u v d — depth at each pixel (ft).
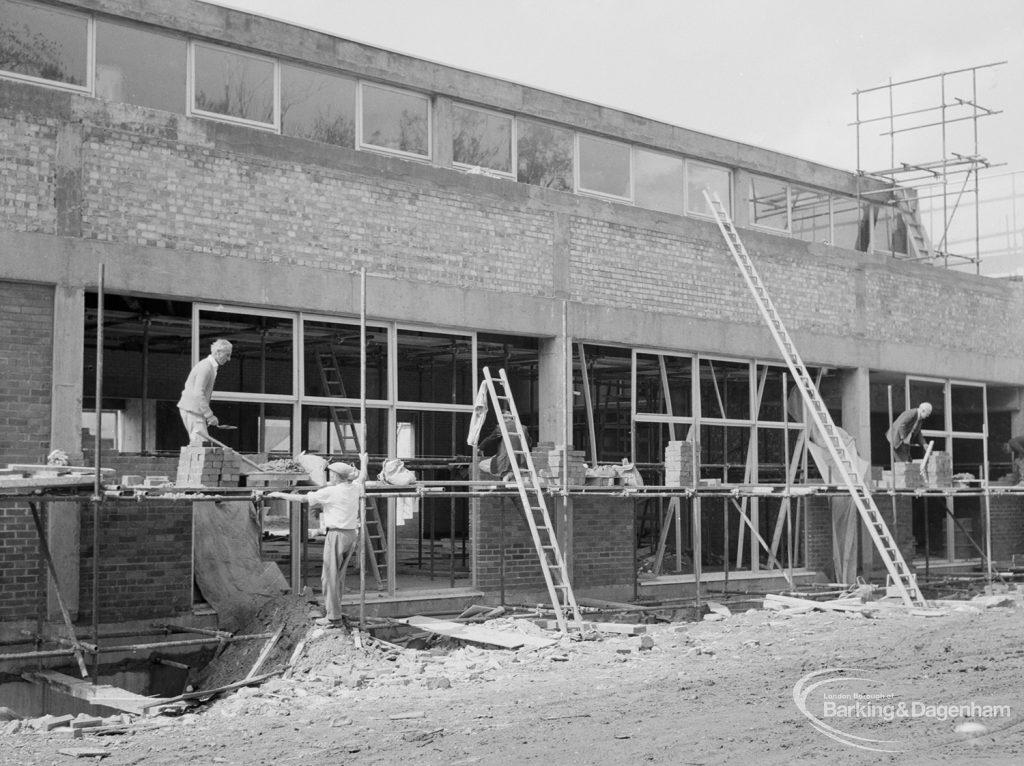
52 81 44.55
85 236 42.42
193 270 44.68
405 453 74.90
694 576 62.08
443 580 57.57
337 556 42.65
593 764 26.12
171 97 47.70
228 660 42.73
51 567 37.37
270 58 50.52
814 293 68.85
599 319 57.47
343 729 30.96
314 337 54.90
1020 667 39.42
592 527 57.26
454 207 52.65
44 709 39.37
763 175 71.00
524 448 49.88
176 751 28.60
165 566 43.37
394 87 54.44
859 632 49.11
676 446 55.16
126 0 46.16
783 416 70.08
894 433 67.15
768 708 32.42
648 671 39.45
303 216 47.91
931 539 82.48
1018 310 82.89
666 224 61.21
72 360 41.75
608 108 61.77
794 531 69.97
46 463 41.04
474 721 31.48
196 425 40.60
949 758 26.03
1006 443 80.84
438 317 51.49
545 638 45.29
